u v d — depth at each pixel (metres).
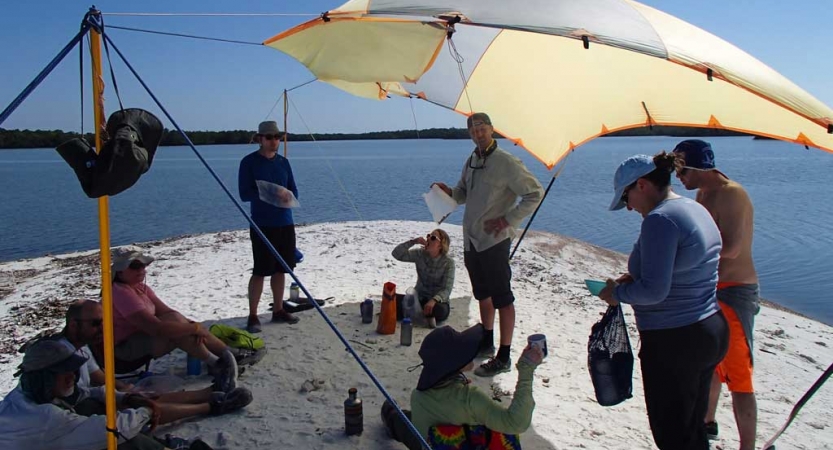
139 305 4.48
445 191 5.73
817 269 15.84
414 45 4.07
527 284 8.64
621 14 3.59
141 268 4.61
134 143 2.63
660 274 2.92
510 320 5.13
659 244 2.93
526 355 3.22
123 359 4.60
